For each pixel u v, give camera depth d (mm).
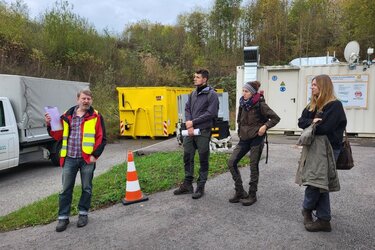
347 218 4766
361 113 12250
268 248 4008
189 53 28516
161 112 15578
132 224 4875
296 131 13117
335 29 25891
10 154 8570
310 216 4465
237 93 13617
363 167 7570
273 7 27922
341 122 4074
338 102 4059
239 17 30266
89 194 4965
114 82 22484
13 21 19188
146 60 26078
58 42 20812
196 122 5551
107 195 5910
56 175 9172
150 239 4387
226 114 9344
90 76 21062
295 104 13094
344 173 7074
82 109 4949
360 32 20578
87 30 22844
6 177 9141
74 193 6340
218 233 4445
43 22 21359
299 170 4262
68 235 4637
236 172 5402
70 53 20938
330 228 4352
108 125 16750
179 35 31297
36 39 20109
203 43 31078
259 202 5453
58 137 5000
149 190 6246
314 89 4160
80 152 4855
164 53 28844
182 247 4137
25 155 9375
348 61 12406
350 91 12297
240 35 30078
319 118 4051
